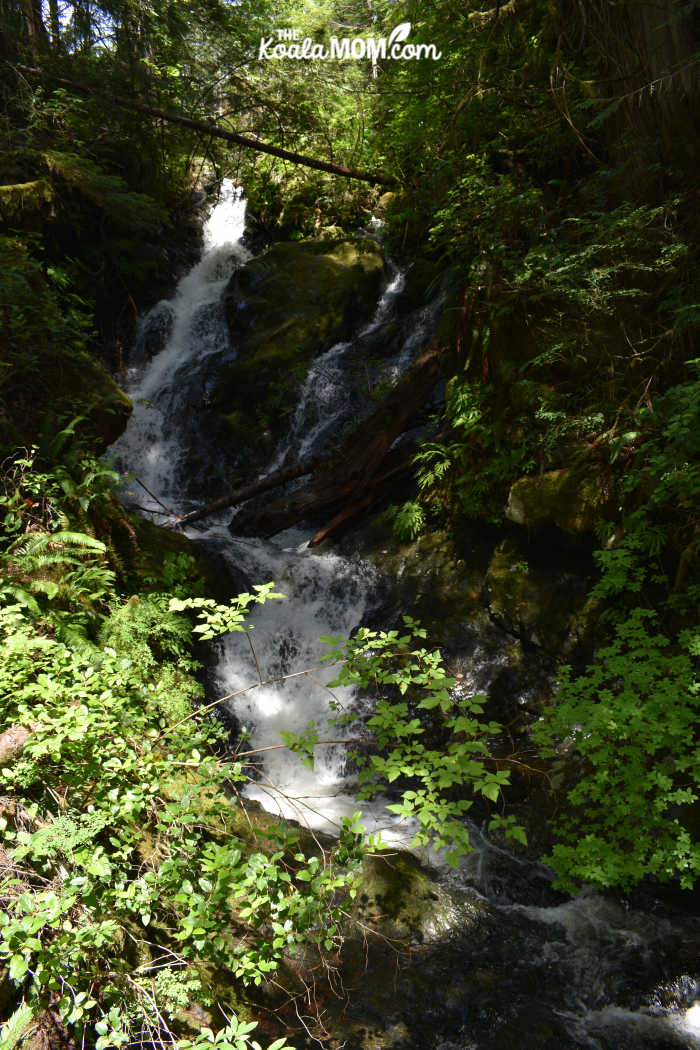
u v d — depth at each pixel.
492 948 4.10
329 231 13.63
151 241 13.58
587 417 5.85
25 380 6.27
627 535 5.40
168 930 3.22
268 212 14.71
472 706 3.47
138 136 12.35
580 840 3.93
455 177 7.86
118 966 2.80
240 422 10.71
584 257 5.73
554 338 6.45
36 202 10.83
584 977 3.91
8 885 2.72
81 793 3.19
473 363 7.40
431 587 7.10
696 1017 3.69
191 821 3.04
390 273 12.60
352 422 9.88
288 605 7.47
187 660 5.69
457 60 8.02
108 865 2.63
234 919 3.58
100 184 10.94
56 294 7.12
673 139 6.00
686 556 5.12
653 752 3.75
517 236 7.08
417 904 4.31
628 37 6.10
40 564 4.85
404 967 3.88
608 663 4.34
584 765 5.18
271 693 6.86
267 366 10.99
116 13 10.76
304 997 3.54
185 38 11.61
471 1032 3.52
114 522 6.54
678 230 5.89
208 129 11.48
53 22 11.20
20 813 3.05
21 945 2.32
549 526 6.33
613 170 6.48
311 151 13.23
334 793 5.82
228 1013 3.13
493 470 6.79
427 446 7.79
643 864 3.97
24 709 3.17
